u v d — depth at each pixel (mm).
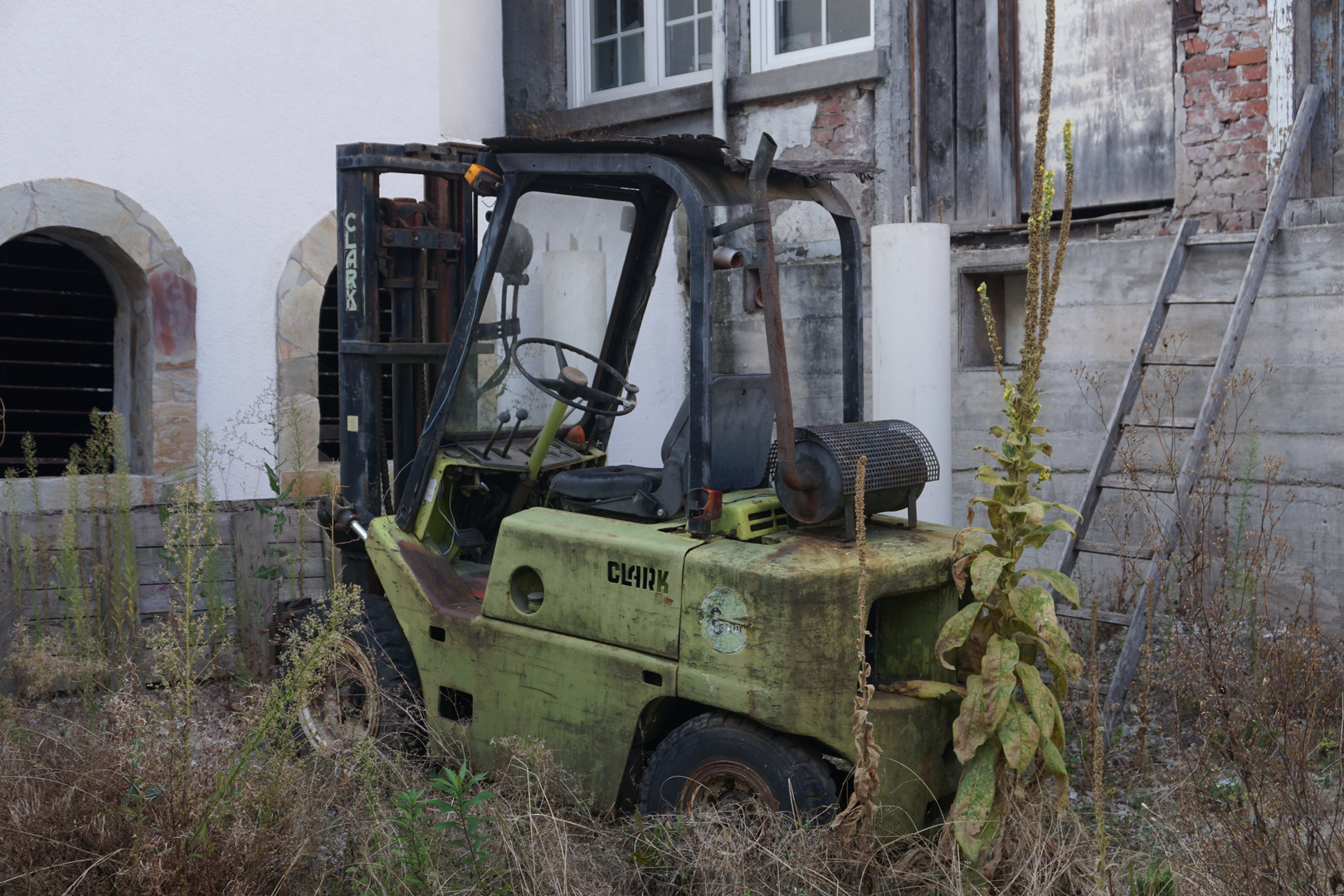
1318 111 5520
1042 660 4887
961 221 6680
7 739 3760
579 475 3973
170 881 2912
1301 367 5379
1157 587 4770
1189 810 3312
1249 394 5527
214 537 5422
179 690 3303
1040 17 6297
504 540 3752
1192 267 5688
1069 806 3445
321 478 6074
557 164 3721
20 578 5133
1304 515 5395
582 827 3396
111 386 6066
